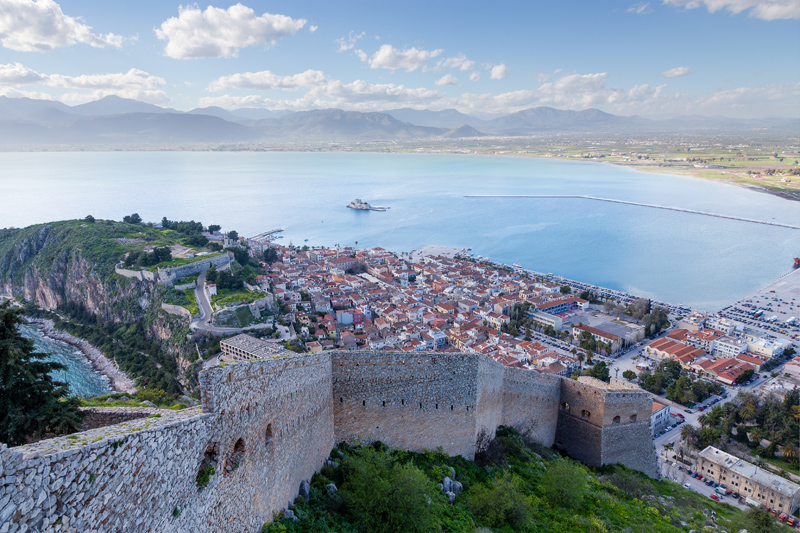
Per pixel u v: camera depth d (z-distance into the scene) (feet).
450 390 166.30
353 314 630.33
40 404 96.73
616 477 206.28
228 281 586.86
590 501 177.47
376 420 153.79
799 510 288.92
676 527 175.63
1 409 92.32
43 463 47.73
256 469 93.25
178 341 478.18
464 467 168.14
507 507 146.00
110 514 57.00
